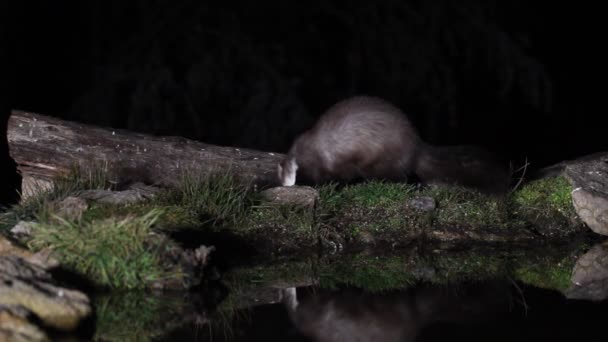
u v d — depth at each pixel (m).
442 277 7.49
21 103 16.97
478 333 5.79
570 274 7.59
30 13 16.83
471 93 18.97
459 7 16.17
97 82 14.71
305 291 6.98
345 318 6.23
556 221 9.07
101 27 16.72
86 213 7.28
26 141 8.89
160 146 9.34
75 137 9.05
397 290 7.04
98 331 5.75
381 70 16.19
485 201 9.14
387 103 9.88
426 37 16.17
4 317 5.32
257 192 8.86
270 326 6.00
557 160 18.58
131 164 9.14
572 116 20.27
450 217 8.83
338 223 8.61
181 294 6.71
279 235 8.29
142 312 6.24
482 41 16.17
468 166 9.48
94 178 8.86
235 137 15.06
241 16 16.28
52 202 7.72
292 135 14.68
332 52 17.42
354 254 8.29
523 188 9.58
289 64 16.92
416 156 9.62
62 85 17.36
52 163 8.95
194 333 5.79
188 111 14.44
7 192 13.55
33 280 6.00
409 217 8.73
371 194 9.00
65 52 17.33
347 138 9.70
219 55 15.07
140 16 16.17
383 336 5.78
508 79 15.77
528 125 19.50
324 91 17.41
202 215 8.18
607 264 7.97
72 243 6.71
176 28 15.40
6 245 6.67
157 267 6.74
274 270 7.69
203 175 8.95
